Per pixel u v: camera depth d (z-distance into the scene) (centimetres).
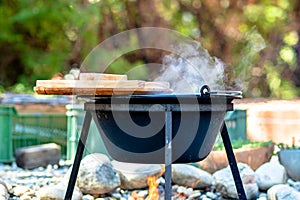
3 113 415
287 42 755
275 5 749
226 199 318
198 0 730
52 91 250
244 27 743
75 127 403
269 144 379
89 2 698
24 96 531
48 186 311
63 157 443
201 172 334
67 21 737
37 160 397
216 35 737
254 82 741
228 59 732
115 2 691
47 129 449
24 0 729
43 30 748
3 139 415
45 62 737
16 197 309
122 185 326
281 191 302
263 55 746
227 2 737
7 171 382
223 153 356
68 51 740
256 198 321
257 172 338
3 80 767
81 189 310
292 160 357
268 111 457
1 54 766
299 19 760
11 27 755
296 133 452
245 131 435
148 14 694
